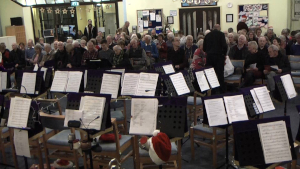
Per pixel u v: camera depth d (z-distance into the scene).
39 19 12.23
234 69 6.51
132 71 4.31
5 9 13.21
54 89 4.66
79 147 3.05
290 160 2.59
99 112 3.07
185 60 6.88
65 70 4.76
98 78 4.37
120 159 3.35
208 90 4.66
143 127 3.00
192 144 3.91
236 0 10.93
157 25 11.79
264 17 10.71
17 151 3.51
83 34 11.99
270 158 2.56
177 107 2.99
